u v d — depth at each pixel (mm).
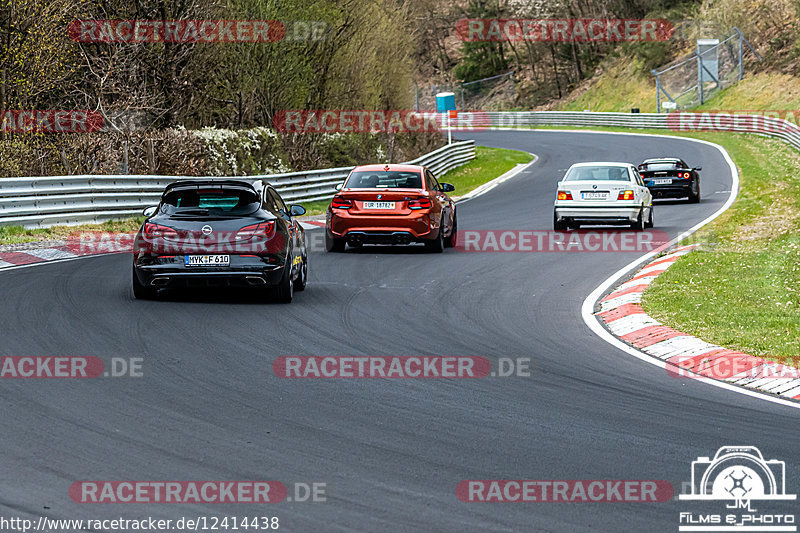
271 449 23984
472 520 19547
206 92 130250
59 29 104438
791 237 74250
